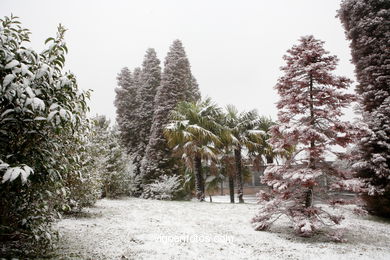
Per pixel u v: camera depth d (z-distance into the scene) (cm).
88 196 894
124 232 652
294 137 699
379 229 841
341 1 1320
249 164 1848
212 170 1794
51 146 371
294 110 711
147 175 1902
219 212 1082
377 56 1162
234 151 1709
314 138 676
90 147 867
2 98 303
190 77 2594
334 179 727
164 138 1944
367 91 1170
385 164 1007
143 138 2225
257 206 1285
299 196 719
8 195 342
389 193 1014
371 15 1191
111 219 828
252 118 1777
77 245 500
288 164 734
